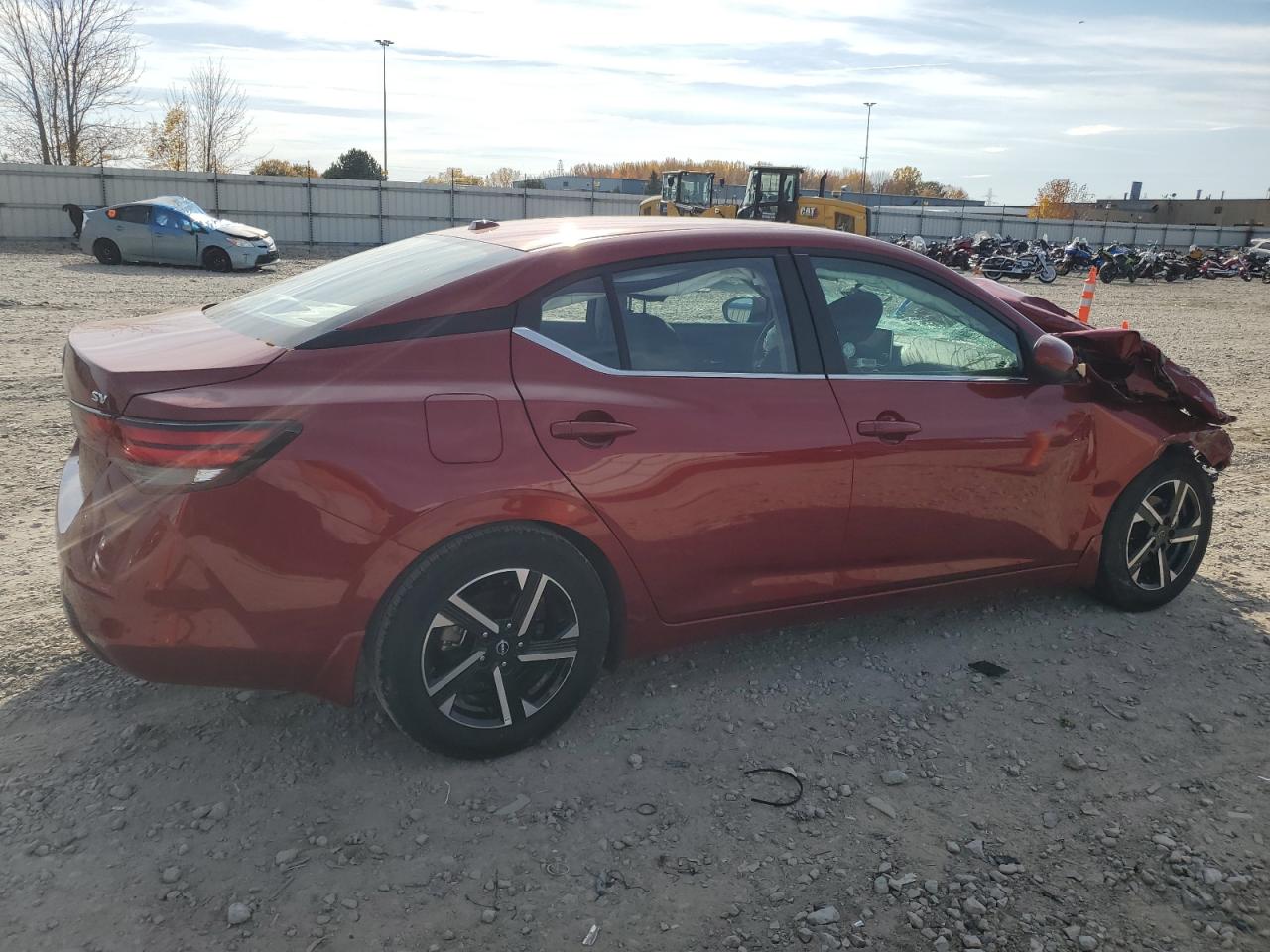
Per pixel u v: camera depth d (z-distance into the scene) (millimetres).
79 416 2738
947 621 4078
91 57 39812
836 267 3465
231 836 2627
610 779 2941
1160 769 3076
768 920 2393
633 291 3098
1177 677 3658
